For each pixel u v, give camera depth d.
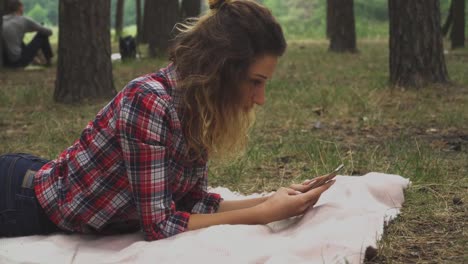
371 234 2.99
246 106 2.83
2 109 7.62
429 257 2.99
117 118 2.83
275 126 6.43
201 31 2.76
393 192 3.64
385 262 2.90
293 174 4.53
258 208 3.06
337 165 4.57
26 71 12.18
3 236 3.15
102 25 8.02
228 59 2.72
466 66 11.88
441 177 4.16
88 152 2.93
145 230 2.92
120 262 2.75
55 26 45.75
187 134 2.89
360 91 8.20
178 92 2.84
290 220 3.21
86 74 7.99
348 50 16.64
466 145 5.38
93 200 2.95
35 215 3.07
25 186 3.09
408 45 8.49
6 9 12.66
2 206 3.09
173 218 2.94
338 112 7.04
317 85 9.12
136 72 11.59
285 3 35.19
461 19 17.19
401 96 7.92
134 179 2.83
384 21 31.20
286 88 8.93
